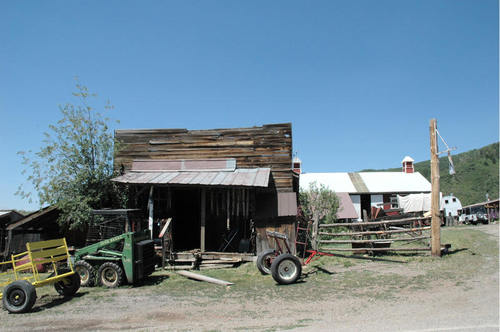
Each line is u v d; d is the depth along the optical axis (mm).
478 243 15211
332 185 35812
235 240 14938
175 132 16391
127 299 8500
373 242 12797
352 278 9789
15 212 18219
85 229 15031
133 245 10211
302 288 9000
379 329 5316
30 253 7949
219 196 15258
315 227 13086
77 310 7562
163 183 13344
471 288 7781
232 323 6188
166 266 12930
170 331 5820
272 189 15227
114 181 13672
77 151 14711
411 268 10570
